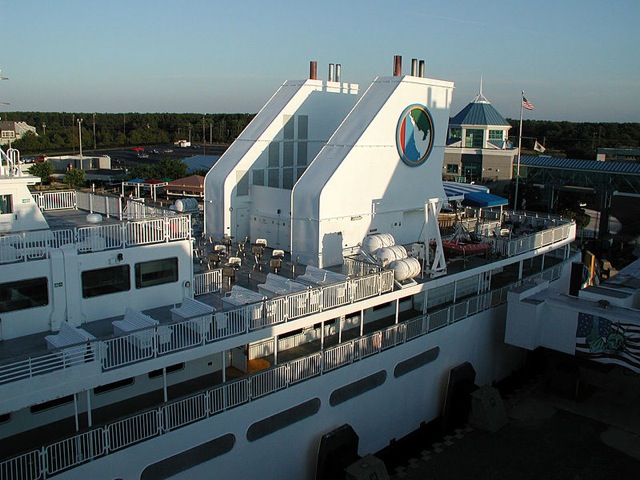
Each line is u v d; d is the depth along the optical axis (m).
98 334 16.55
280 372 17.66
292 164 31.00
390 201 27.45
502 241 28.06
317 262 24.69
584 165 81.38
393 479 20.50
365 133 25.28
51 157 105.38
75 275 16.77
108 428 14.21
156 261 18.59
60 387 13.39
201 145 180.88
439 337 23.36
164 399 16.55
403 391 22.17
